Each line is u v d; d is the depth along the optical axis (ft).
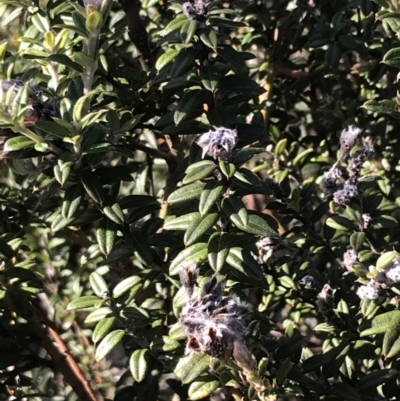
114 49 1.30
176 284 0.89
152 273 0.92
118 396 1.06
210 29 0.86
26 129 0.77
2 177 1.26
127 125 0.87
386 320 0.76
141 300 1.11
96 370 1.39
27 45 1.07
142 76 1.10
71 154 0.79
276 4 1.40
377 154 1.32
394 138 1.37
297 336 0.87
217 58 0.93
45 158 0.87
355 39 1.16
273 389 0.73
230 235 0.80
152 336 0.90
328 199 1.07
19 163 0.87
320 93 1.55
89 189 0.82
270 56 1.41
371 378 0.89
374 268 0.80
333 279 1.10
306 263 1.11
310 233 1.08
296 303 1.13
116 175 0.88
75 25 0.86
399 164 1.28
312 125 1.49
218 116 0.88
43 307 1.29
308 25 1.41
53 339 1.14
